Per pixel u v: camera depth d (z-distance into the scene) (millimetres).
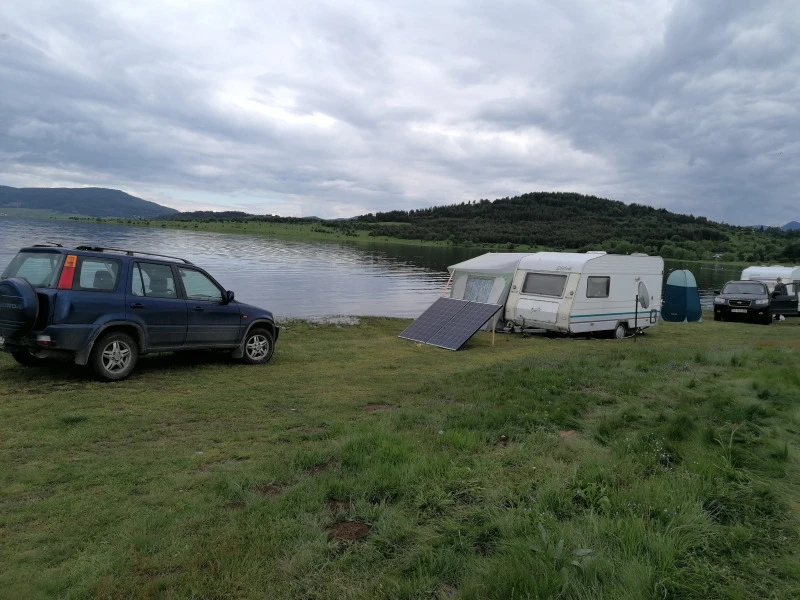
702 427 5566
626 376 8852
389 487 4137
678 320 24500
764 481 4312
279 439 5699
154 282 8695
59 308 7461
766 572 3045
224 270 39000
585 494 3932
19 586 2902
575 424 6090
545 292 16234
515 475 4453
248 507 3811
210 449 5344
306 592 2887
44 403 6816
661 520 3545
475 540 3398
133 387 7844
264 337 10312
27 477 4484
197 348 9211
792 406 6785
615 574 2906
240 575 3000
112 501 4035
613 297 16672
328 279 37281
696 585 2855
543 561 2971
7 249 38469
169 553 3225
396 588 2861
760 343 16312
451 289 18547
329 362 10898
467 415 6203
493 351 13195
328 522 3643
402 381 9062
